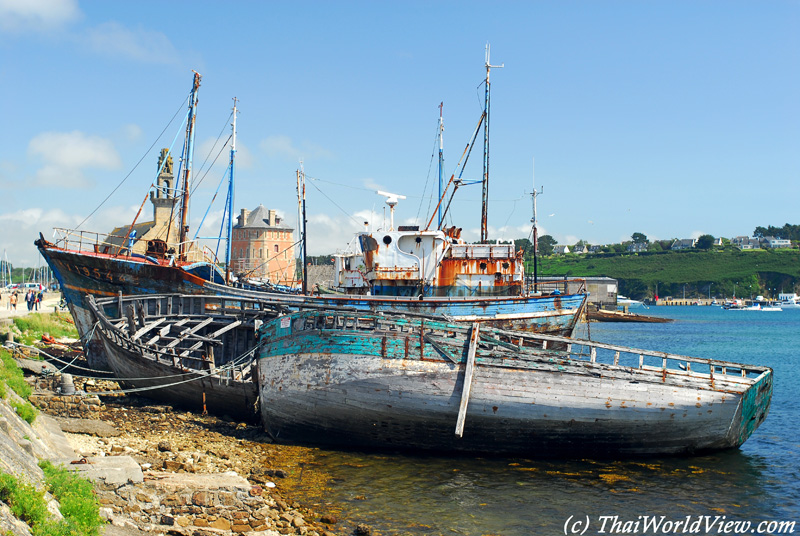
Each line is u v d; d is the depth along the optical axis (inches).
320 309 952.3
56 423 877.2
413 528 623.8
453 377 831.1
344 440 885.8
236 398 1032.8
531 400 824.9
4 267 7150.6
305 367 884.6
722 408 841.5
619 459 860.6
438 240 1437.0
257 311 1258.0
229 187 2050.9
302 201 1755.7
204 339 1146.0
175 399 1119.6
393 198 1446.9
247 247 5575.8
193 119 1854.1
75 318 1459.2
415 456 856.9
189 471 713.6
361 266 1498.5
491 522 648.4
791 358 2524.6
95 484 566.9
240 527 572.4
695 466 840.3
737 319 6063.0
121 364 1208.8
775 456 912.3
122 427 919.0
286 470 778.2
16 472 457.4
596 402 824.9
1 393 714.2
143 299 1311.5
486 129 1795.0
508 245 1456.7
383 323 874.1
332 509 660.1
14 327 1674.5
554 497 722.8
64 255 1412.4
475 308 1359.5
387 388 843.4
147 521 555.2
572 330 1449.3
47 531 401.1
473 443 853.2
